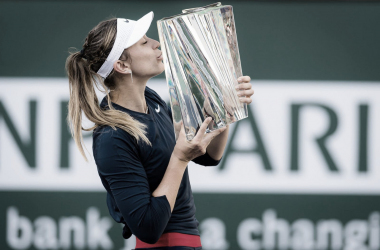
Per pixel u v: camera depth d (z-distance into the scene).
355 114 12.36
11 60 12.32
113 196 5.19
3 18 12.34
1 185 12.27
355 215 12.31
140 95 5.65
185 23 5.08
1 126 12.27
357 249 12.34
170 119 6.16
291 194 12.36
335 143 12.34
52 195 12.35
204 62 5.12
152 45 5.57
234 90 5.29
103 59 5.36
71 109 5.37
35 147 12.30
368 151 12.30
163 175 5.49
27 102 12.32
